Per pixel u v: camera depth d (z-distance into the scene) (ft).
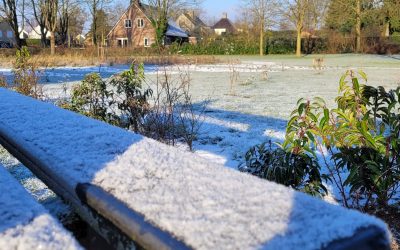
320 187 8.54
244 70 61.93
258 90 35.24
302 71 60.39
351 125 8.30
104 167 2.83
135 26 151.64
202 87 37.52
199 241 1.79
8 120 4.38
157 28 119.03
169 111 15.12
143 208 2.15
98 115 15.30
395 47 117.60
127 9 151.74
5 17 102.73
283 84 40.93
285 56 116.37
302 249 1.66
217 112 23.36
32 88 22.30
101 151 3.21
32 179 10.36
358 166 7.97
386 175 8.07
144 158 3.00
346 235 1.73
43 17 110.32
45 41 114.42
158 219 2.03
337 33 129.08
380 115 8.95
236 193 2.24
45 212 2.39
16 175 10.75
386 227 1.84
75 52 85.40
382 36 121.49
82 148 3.29
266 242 1.73
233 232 1.83
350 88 9.36
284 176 7.97
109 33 154.51
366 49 120.98
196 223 1.94
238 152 14.34
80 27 162.50
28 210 2.41
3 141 4.38
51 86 35.12
